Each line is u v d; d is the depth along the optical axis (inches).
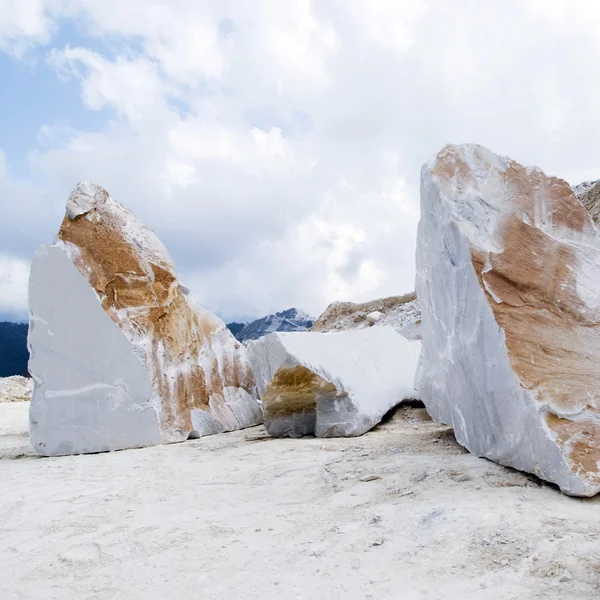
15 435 358.6
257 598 93.3
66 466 219.9
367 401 263.7
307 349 257.1
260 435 285.4
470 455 169.6
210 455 227.5
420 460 170.4
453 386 183.6
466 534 105.7
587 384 136.5
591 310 154.8
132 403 265.7
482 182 173.2
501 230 163.8
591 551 93.4
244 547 116.1
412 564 99.0
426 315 208.8
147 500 160.2
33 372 264.4
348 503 138.8
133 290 284.2
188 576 104.5
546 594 83.8
